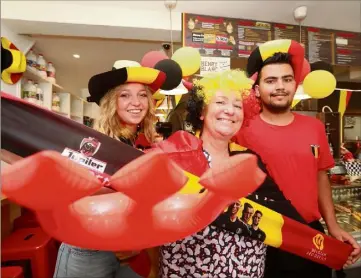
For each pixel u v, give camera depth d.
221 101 0.88
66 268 0.85
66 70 2.72
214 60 1.84
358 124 2.52
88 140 0.74
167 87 1.21
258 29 1.91
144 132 1.19
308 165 1.22
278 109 1.25
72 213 0.52
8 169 0.44
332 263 1.14
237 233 0.89
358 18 1.83
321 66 1.48
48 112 0.71
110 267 0.88
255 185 0.55
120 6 1.55
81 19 1.45
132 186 0.48
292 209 1.07
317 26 2.01
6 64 1.22
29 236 1.66
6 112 0.68
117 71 1.03
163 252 0.89
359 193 1.85
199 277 0.86
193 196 0.63
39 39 1.96
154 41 2.00
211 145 0.93
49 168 0.45
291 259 1.17
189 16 1.74
